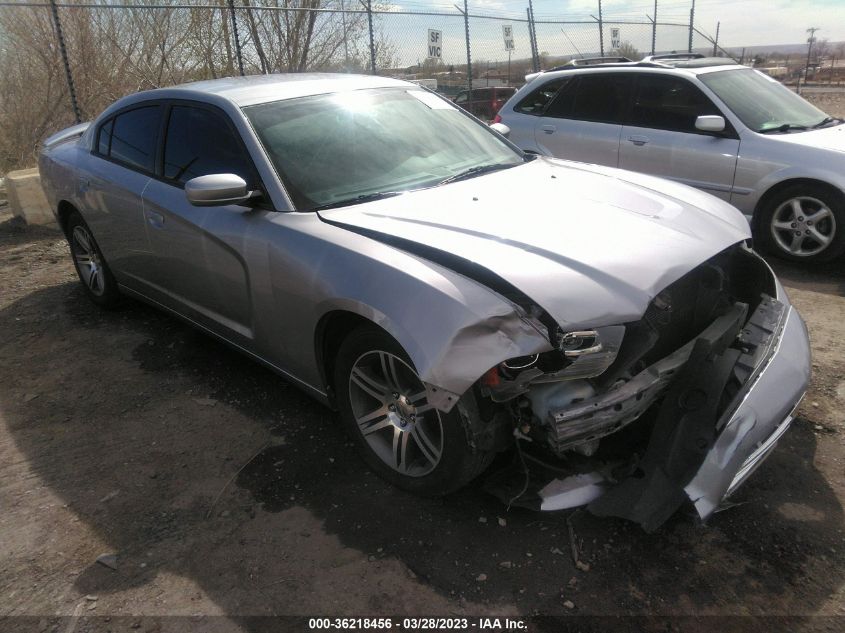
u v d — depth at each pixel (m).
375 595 2.31
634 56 15.47
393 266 2.51
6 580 2.43
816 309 4.69
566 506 2.50
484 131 4.07
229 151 3.35
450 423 2.46
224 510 2.76
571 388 2.36
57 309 5.03
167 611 2.27
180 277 3.75
